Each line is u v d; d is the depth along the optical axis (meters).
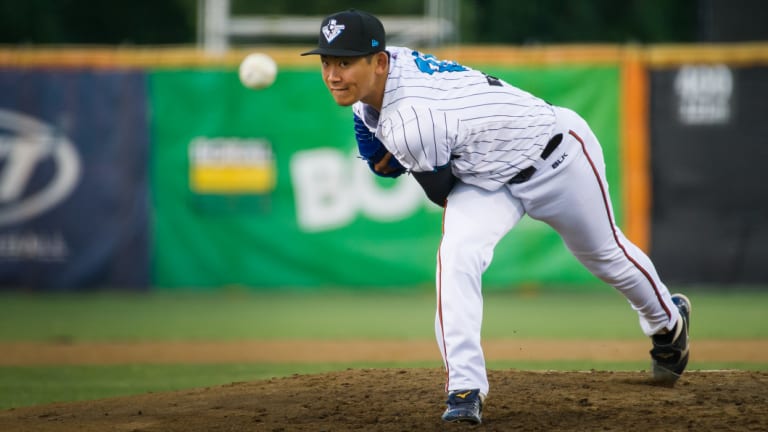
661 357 17.56
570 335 33.06
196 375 25.11
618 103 46.12
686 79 46.06
